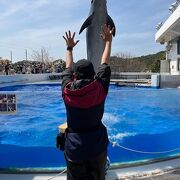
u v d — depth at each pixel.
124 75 33.03
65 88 3.17
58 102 15.91
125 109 13.67
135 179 4.95
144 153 5.96
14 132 9.42
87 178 3.21
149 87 24.72
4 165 5.59
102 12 6.53
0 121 11.30
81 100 3.07
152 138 6.99
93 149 3.13
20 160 5.70
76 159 3.14
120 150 5.90
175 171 5.28
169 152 6.27
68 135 3.22
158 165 5.56
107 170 5.12
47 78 34.41
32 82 29.88
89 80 3.16
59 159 5.70
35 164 5.65
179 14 26.97
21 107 14.59
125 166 5.48
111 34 3.45
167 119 11.38
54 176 5.01
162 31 36.47
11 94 5.41
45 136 8.84
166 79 24.12
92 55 6.60
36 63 46.16
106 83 3.23
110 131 9.09
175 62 38.00
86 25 6.63
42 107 14.59
